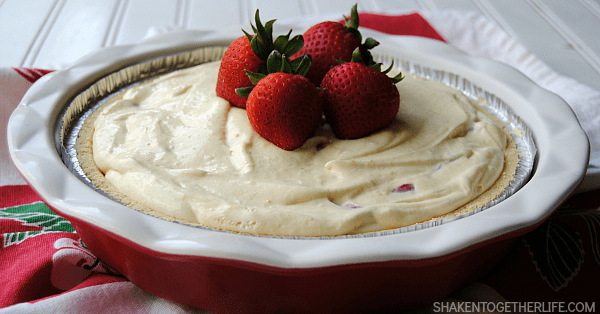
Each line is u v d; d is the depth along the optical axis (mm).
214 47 498
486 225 342
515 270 388
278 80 377
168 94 441
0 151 443
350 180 381
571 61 562
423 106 435
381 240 336
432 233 340
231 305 352
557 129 416
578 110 482
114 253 359
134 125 412
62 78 438
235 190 372
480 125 427
